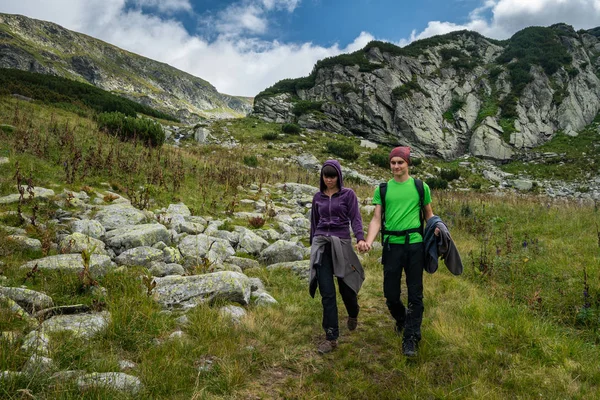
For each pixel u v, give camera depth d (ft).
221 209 29.45
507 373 9.75
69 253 14.69
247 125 135.13
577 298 14.49
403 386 9.16
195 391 7.95
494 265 19.01
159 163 38.04
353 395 8.91
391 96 150.51
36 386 7.20
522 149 137.49
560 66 171.42
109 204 23.62
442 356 10.62
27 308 10.56
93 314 10.87
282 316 12.94
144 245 17.19
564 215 32.01
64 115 56.18
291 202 38.32
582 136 145.38
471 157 135.13
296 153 102.47
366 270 19.80
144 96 560.20
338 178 11.46
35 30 638.53
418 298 10.60
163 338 10.44
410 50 179.32
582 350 10.87
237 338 10.95
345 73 161.17
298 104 153.17
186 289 12.83
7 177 23.20
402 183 10.98
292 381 9.30
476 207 38.37
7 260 13.41
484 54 195.62
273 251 19.84
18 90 75.51
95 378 7.63
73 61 602.03
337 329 10.81
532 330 11.60
